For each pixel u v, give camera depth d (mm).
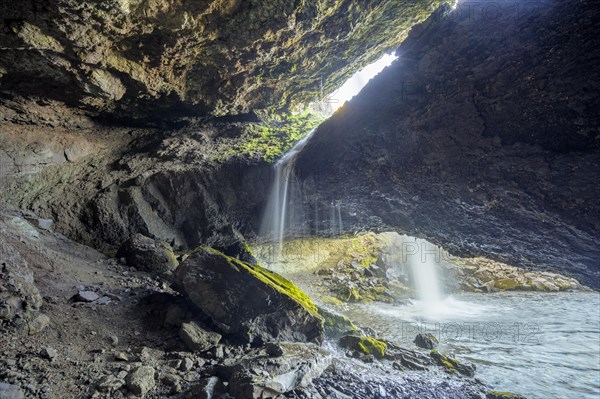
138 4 5430
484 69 5738
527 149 5293
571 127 4793
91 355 4363
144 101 8711
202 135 10312
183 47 6730
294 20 6645
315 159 8281
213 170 9539
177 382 3963
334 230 8703
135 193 9344
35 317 4539
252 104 10156
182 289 5781
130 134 10242
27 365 3734
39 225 8156
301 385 4262
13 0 4914
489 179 5676
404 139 6758
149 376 3930
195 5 5766
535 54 5145
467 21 6254
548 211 5188
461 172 5984
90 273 7168
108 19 5512
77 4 5043
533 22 5285
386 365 5871
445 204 6285
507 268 16281
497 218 5734
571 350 8352
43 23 5348
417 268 14680
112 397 3574
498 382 6176
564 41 4809
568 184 4941
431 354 6684
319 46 8195
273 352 4727
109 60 6609
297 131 10633
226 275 5625
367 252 14617
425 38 6863
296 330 5535
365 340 6352
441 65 6422
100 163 9820
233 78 8398
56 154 8992
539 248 5438
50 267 6648
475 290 14805
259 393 3770
